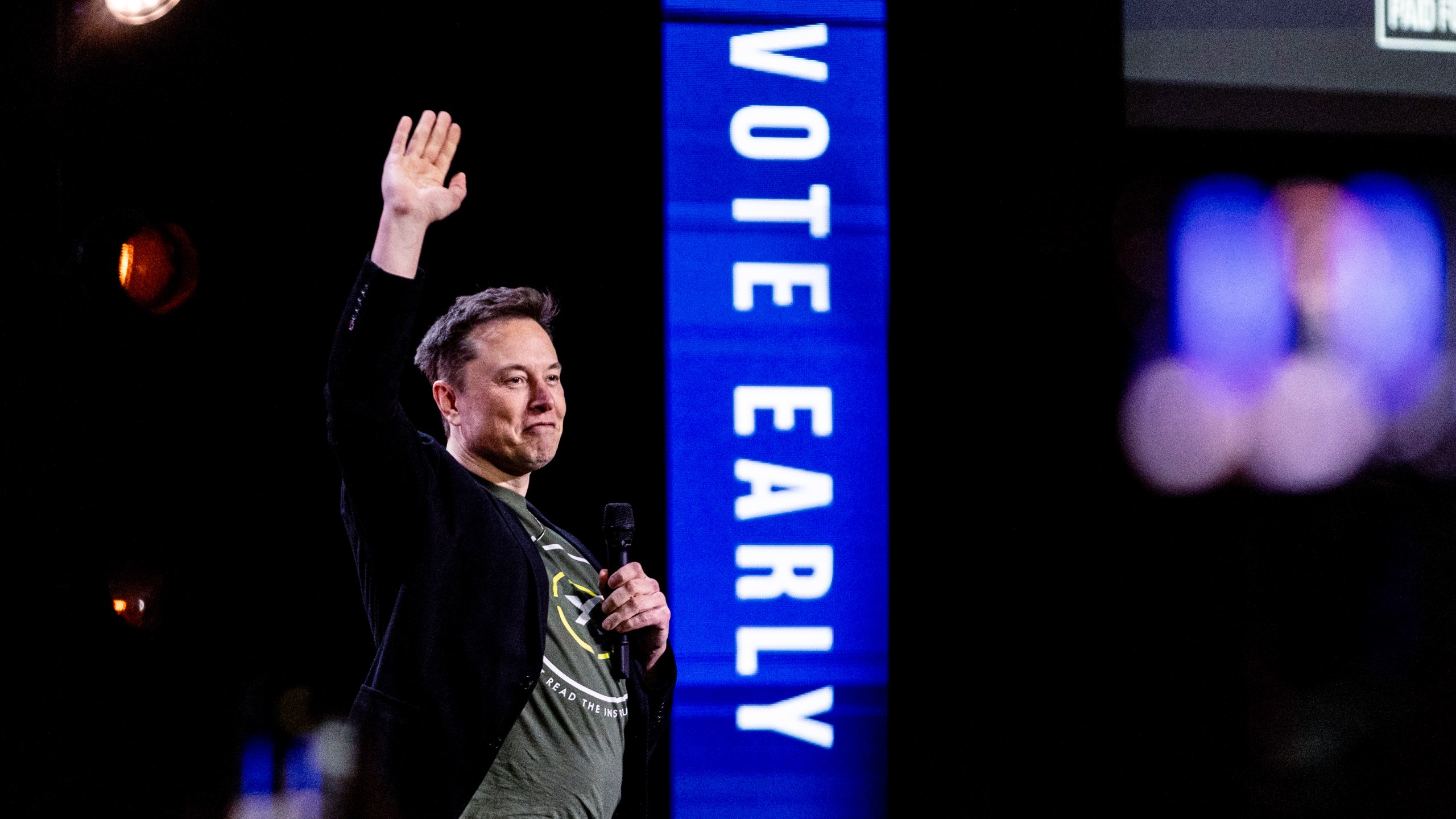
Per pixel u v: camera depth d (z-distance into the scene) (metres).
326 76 12.82
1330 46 13.50
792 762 12.64
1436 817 12.82
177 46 12.59
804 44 13.36
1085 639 13.15
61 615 10.34
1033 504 13.31
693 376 12.95
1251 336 13.49
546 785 5.57
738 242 13.12
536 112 13.13
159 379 12.32
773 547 12.86
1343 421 13.50
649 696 6.46
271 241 12.60
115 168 12.32
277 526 12.40
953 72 13.63
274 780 11.98
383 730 5.42
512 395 6.25
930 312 13.47
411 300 5.48
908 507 13.25
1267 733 13.13
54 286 9.64
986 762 12.91
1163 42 13.55
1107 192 13.57
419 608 5.53
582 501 12.79
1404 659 13.24
